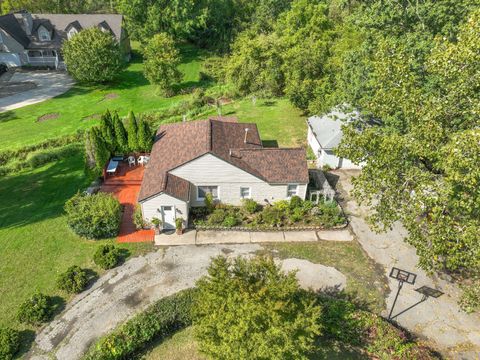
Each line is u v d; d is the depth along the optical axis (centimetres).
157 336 1842
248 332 1367
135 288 2109
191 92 5194
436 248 1568
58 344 1806
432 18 2955
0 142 3759
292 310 1481
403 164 1758
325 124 3388
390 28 3209
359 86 2977
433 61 1819
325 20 4744
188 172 2598
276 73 4622
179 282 2148
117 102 4872
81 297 2055
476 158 1395
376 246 2417
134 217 2556
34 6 7581
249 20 7231
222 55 6775
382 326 1781
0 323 1908
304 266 2259
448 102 1716
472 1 2809
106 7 8588
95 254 2264
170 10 6462
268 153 2744
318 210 2628
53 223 2623
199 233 2522
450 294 2081
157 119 4288
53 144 3659
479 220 1582
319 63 3941
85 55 5006
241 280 1523
